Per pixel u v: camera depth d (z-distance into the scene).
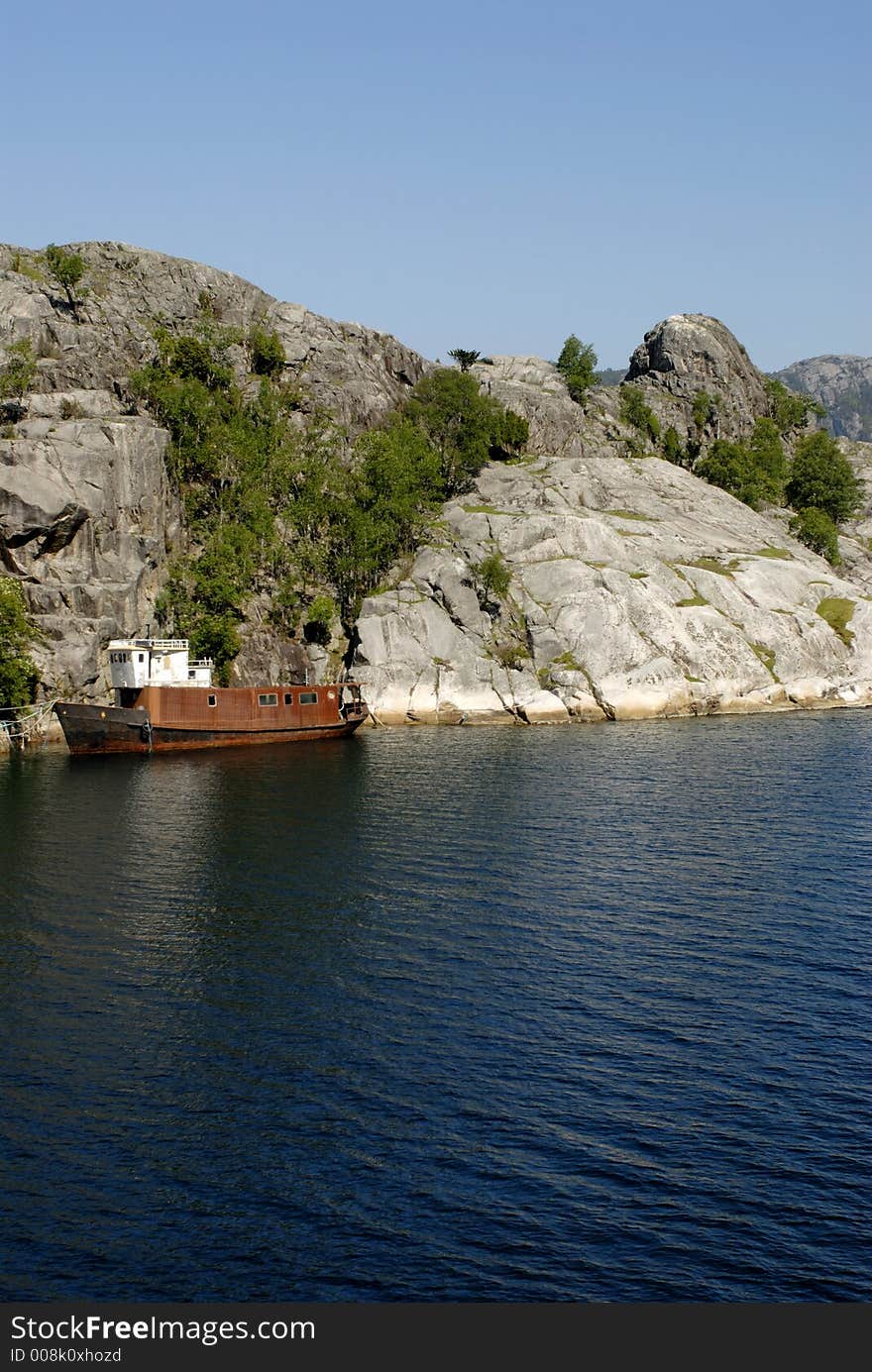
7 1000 51.03
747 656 146.75
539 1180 37.38
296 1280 33.25
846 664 152.75
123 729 118.38
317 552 147.00
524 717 136.88
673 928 59.31
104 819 85.06
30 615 123.31
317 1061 45.19
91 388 151.25
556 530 156.00
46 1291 32.91
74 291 165.25
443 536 155.00
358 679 139.62
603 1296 32.53
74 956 56.22
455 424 179.88
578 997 50.88
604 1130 40.06
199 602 137.00
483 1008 49.78
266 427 158.62
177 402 147.62
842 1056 45.06
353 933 59.12
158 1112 41.53
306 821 83.69
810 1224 35.12
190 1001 50.91
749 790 92.62
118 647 121.12
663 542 163.75
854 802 87.06
